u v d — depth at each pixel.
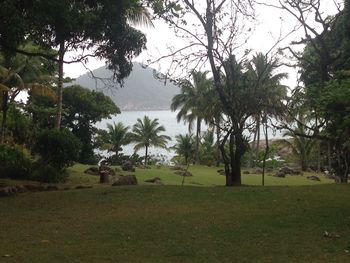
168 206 10.80
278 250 6.83
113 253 6.67
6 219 9.23
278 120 19.61
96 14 13.09
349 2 16.94
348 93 12.23
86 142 39.22
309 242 7.29
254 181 27.11
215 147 47.53
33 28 11.99
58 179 18.23
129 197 12.11
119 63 14.77
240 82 17.77
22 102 35.19
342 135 16.61
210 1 16.77
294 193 12.63
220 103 19.03
